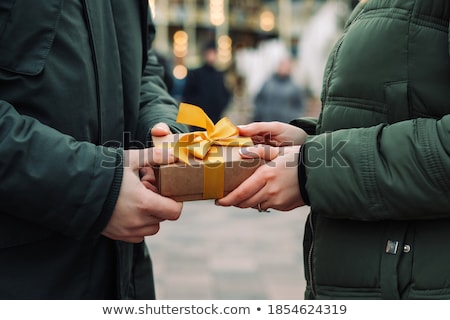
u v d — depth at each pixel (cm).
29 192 148
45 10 156
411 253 150
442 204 143
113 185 151
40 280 165
